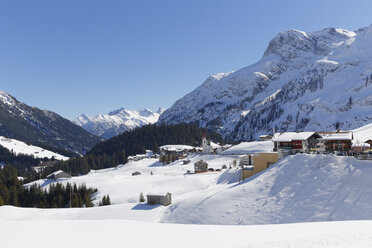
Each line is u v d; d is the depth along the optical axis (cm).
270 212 4728
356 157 5466
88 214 6425
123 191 9775
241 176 7881
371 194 4331
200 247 2372
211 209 5366
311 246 2047
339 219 4100
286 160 6269
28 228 3606
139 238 2889
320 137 8981
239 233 2906
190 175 10969
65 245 2661
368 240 2080
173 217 5612
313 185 4975
